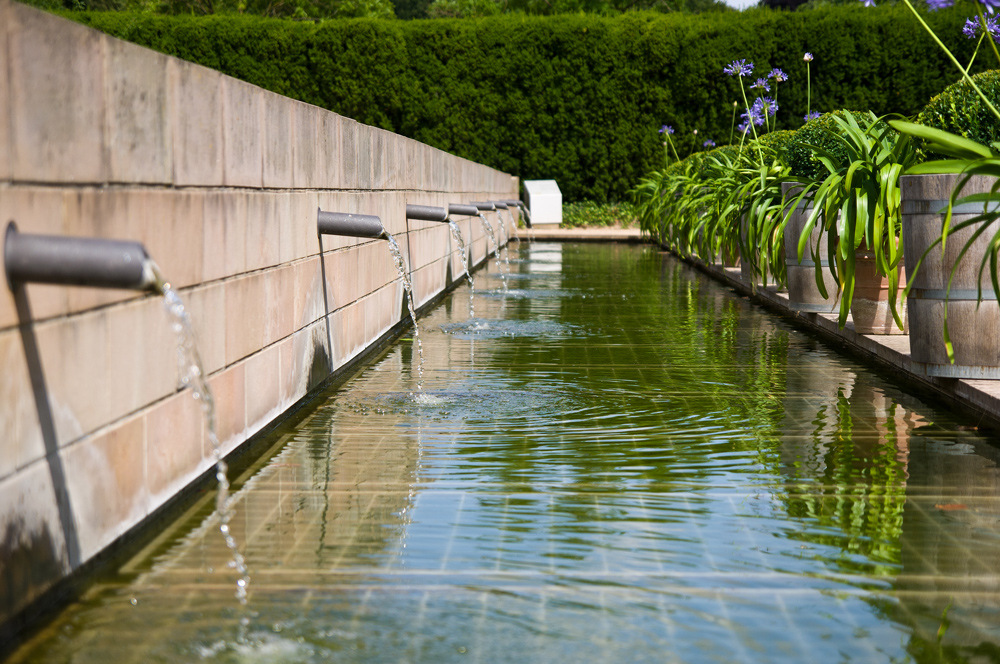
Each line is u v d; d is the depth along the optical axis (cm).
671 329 716
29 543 225
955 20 2267
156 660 202
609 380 519
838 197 559
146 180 296
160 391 304
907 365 522
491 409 449
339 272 542
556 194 2222
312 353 487
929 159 544
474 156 2500
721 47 2355
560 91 2439
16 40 222
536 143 2469
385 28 2470
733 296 941
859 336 618
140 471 288
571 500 314
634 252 1627
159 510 302
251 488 331
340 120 550
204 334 343
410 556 263
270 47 2502
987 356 448
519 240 1938
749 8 2498
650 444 386
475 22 2467
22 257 217
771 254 742
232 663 201
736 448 380
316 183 500
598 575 249
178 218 321
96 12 2522
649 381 516
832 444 386
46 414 234
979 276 363
